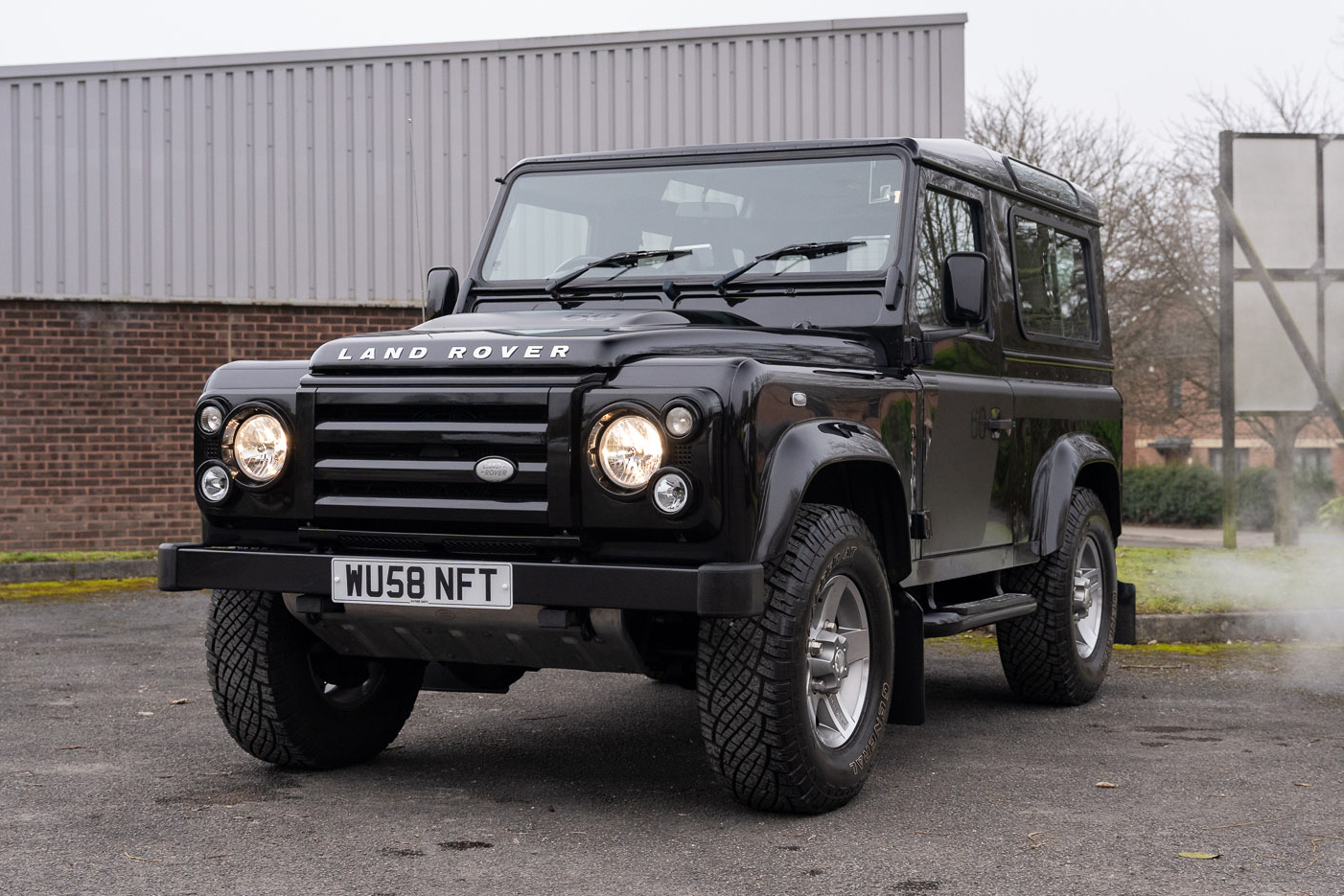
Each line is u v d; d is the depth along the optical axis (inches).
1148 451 1699.1
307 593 165.0
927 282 196.5
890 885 136.5
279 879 138.3
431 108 586.9
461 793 176.1
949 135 592.7
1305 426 1146.0
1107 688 259.1
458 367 158.7
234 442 168.4
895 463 182.1
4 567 465.7
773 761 157.3
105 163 567.5
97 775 184.5
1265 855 146.6
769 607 157.1
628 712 233.0
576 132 592.4
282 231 577.3
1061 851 148.3
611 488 150.1
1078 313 261.7
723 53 594.6
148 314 528.7
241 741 183.9
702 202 202.5
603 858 146.0
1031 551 231.0
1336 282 465.4
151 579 474.6
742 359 153.1
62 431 522.0
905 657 182.9
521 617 155.6
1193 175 1238.9
